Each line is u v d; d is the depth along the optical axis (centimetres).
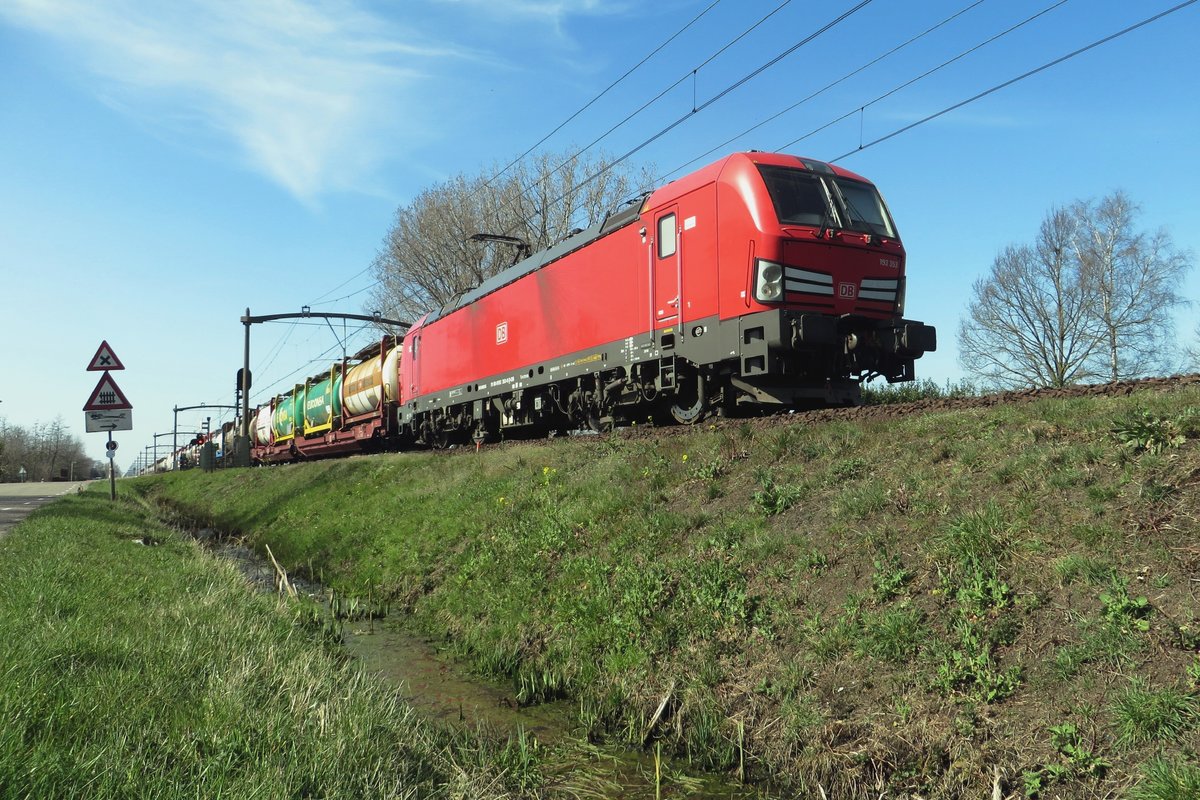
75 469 13688
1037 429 571
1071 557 433
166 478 4056
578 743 510
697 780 452
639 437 1019
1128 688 356
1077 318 3059
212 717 366
